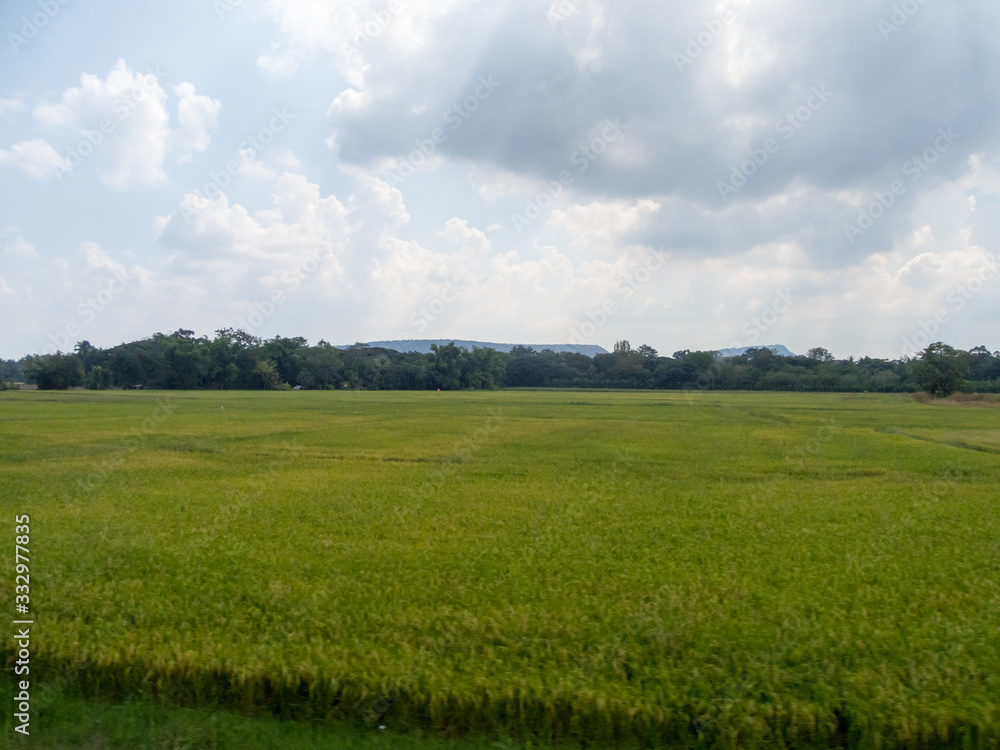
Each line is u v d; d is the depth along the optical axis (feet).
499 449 102.83
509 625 28.43
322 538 43.98
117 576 35.81
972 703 22.44
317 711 23.77
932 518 51.75
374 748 21.71
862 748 21.79
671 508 55.11
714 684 23.82
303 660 25.27
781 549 41.70
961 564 38.32
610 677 24.40
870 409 215.10
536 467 82.43
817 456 94.63
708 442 114.21
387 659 25.32
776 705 22.70
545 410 206.69
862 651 26.50
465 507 55.11
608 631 27.96
